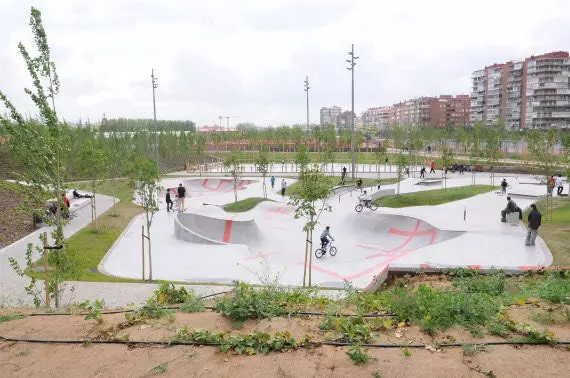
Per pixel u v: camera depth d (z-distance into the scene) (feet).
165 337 21.16
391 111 635.25
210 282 53.93
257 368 18.19
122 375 18.15
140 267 62.59
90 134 191.01
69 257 37.29
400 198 115.24
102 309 28.40
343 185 133.69
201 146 228.84
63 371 18.65
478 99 432.66
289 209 104.99
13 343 21.36
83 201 111.34
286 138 279.90
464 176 168.35
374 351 19.26
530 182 142.31
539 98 354.13
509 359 18.26
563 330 20.95
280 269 62.39
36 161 35.24
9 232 75.72
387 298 26.91
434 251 62.95
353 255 71.20
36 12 33.60
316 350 19.51
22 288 47.67
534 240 63.41
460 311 22.74
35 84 34.63
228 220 81.10
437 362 18.17
